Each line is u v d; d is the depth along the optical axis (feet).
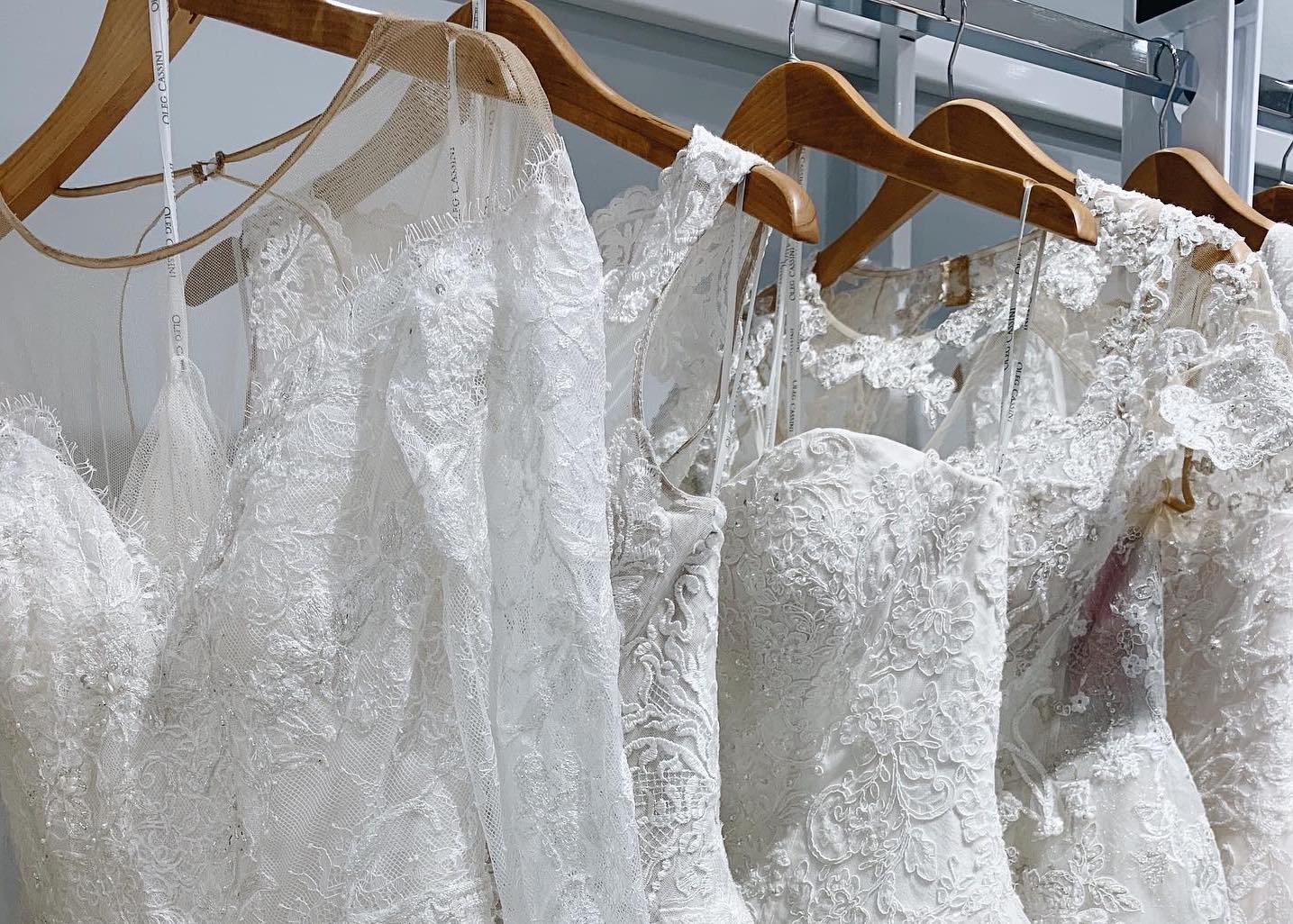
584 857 1.88
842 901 2.53
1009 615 2.86
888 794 2.52
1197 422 2.58
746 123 2.93
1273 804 2.83
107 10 2.54
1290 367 2.64
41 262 2.64
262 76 3.43
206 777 2.25
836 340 3.31
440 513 1.94
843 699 2.64
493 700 1.96
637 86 3.87
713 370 2.53
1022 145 2.89
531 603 1.90
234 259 2.49
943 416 3.04
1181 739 3.02
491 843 1.97
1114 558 2.87
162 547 2.48
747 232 2.46
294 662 2.08
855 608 2.62
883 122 2.68
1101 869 2.71
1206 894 2.64
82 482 2.53
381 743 2.04
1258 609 2.85
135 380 2.55
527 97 1.92
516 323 1.91
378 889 2.02
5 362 2.70
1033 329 2.97
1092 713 2.82
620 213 2.59
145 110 3.25
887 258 4.05
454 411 1.96
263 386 2.33
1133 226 2.74
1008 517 2.60
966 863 2.44
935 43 4.33
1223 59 3.45
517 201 1.93
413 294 1.99
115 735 2.39
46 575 2.48
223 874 2.21
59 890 2.53
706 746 2.33
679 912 2.26
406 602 2.04
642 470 2.29
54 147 2.72
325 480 2.10
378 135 2.18
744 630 2.76
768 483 2.71
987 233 4.80
